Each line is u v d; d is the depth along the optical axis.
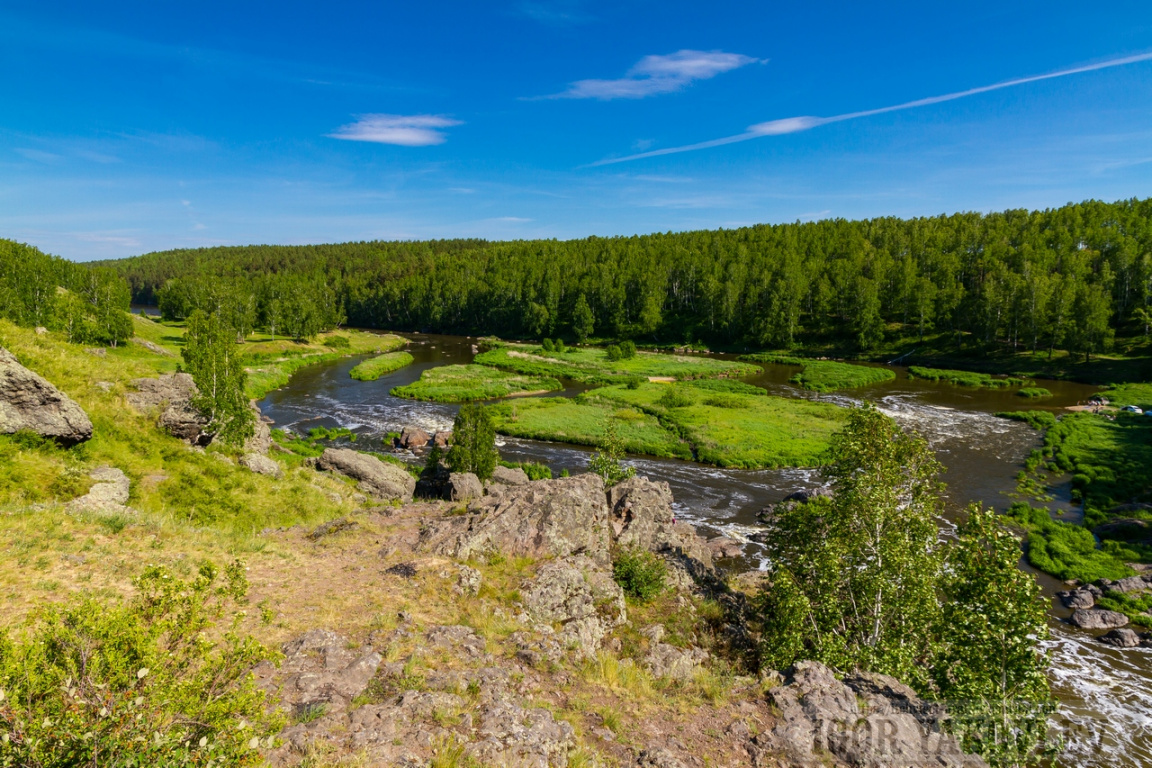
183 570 15.77
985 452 54.34
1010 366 98.44
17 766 5.80
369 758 9.11
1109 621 26.86
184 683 6.90
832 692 14.26
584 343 147.50
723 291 142.00
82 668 6.40
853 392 85.44
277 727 7.50
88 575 14.12
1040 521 37.78
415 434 57.22
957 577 16.92
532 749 10.36
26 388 23.55
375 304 198.38
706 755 11.76
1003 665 14.88
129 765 6.00
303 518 30.89
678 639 19.41
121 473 25.17
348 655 12.54
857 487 20.97
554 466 52.34
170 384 37.25
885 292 133.12
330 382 93.00
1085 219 149.75
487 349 136.38
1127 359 90.56
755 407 72.25
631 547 25.14
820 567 20.44
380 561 19.47
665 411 70.94
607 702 13.38
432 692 11.53
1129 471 46.72
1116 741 19.83
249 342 121.56
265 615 8.88
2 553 14.20
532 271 180.75
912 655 17.89
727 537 36.94
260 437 44.75
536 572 19.23
